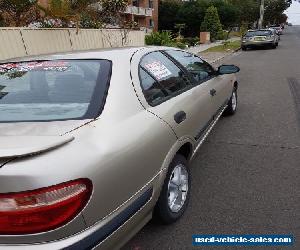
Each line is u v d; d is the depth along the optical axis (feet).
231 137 17.75
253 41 84.23
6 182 5.42
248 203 11.32
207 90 13.82
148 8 166.30
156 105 9.42
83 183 5.97
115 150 6.86
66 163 5.86
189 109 11.10
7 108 7.84
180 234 9.87
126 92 8.38
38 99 8.11
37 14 46.34
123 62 9.09
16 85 8.66
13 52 37.04
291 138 17.31
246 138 17.53
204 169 14.01
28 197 5.47
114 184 6.73
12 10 43.11
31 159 5.67
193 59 14.40
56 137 6.26
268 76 39.45
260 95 28.37
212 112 14.48
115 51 9.80
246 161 14.66
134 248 9.34
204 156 15.35
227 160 14.83
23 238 5.61
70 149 6.19
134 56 9.76
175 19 170.71
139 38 65.57
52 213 5.64
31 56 10.03
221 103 16.66
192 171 13.85
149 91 9.45
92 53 9.60
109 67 8.74
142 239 9.70
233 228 10.06
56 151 6.02
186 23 165.58
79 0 49.29
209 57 65.57
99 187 6.29
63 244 5.81
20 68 9.27
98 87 8.12
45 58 9.64
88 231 6.18
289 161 14.48
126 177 7.13
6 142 5.98
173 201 10.19
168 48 12.71
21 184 5.44
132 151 7.37
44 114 7.48
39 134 6.44
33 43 39.68
